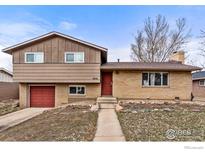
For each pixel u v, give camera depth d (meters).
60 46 17.23
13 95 21.80
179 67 17.39
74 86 17.62
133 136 7.03
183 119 9.85
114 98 16.30
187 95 17.61
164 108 13.25
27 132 8.33
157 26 24.84
